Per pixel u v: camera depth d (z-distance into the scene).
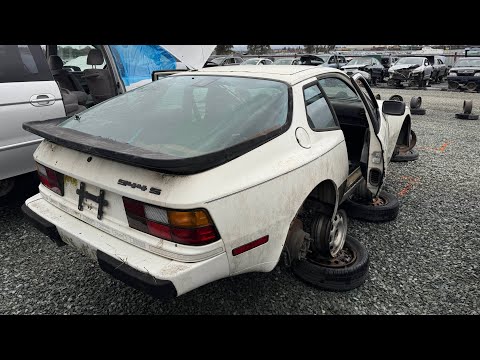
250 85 2.41
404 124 5.02
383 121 3.59
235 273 1.92
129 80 5.03
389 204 3.57
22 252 2.95
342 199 2.76
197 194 1.66
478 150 6.34
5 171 3.24
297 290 2.52
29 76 3.38
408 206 3.93
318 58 16.12
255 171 1.87
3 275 2.66
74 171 2.01
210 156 1.67
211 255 1.75
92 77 4.87
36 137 3.36
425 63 17.84
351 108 3.55
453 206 3.95
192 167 1.63
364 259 2.63
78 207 2.08
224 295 2.46
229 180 1.76
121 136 2.11
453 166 5.39
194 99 2.37
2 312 2.29
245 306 2.37
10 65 3.26
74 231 2.02
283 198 1.98
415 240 3.22
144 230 1.80
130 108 2.45
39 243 3.09
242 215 1.80
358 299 2.45
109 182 1.85
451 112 10.59
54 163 2.14
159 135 2.07
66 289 2.53
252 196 1.83
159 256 1.77
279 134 2.07
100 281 2.62
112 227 1.91
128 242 1.87
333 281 2.48
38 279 2.63
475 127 8.40
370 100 3.67
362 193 3.52
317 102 2.55
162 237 1.75
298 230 2.34
